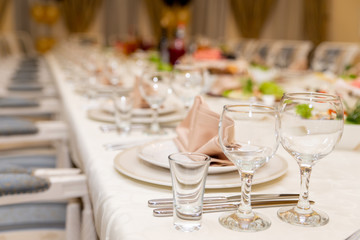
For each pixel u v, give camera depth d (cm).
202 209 65
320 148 67
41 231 125
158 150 99
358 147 116
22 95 339
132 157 96
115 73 222
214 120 90
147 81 130
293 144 68
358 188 85
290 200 75
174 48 319
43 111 280
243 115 64
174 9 960
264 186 84
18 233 123
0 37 623
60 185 113
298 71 322
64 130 194
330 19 930
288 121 68
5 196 109
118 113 129
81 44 720
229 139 65
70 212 133
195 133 92
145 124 141
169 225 66
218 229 65
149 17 974
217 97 179
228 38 1002
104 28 966
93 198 93
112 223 70
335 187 85
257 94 181
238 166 67
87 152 110
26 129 189
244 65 257
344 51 446
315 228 66
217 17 989
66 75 324
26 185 109
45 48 873
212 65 239
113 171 92
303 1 970
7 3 894
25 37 919
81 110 168
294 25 983
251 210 69
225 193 79
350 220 69
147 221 67
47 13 882
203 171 63
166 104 163
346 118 113
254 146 64
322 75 246
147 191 80
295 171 94
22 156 191
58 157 191
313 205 76
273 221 68
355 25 861
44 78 410
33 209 134
